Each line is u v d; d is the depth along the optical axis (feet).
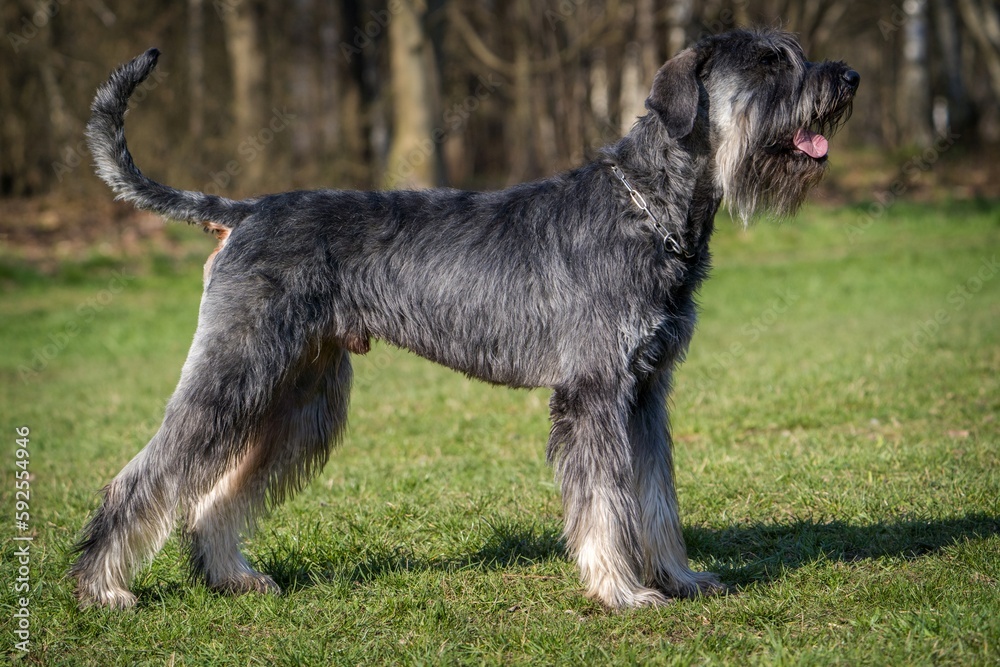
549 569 22.39
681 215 20.48
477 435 36.65
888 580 20.58
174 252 88.43
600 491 19.51
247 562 22.34
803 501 26.02
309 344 20.71
